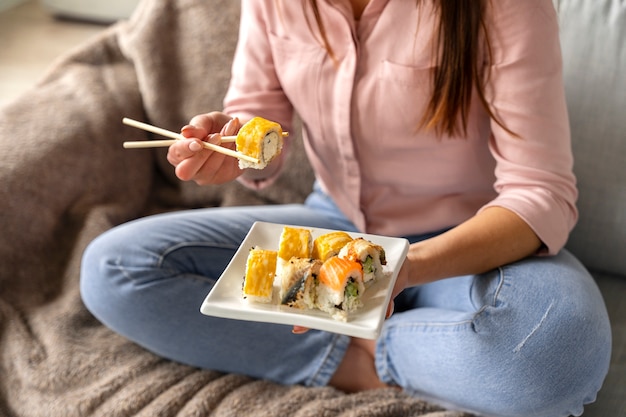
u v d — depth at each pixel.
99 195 1.83
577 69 1.58
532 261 1.39
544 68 1.35
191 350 1.49
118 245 1.51
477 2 1.33
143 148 1.92
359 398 1.42
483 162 1.47
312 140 1.57
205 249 1.51
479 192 1.50
